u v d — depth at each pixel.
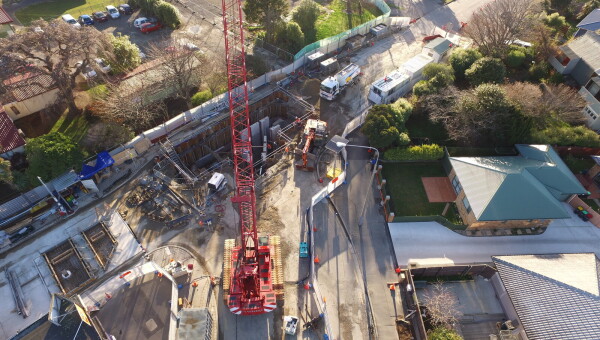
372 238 45.41
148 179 47.59
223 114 56.94
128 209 45.00
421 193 50.59
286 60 68.88
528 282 38.03
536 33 68.12
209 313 35.31
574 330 33.56
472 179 47.62
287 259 41.97
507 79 63.09
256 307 35.38
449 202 49.91
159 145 51.81
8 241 41.19
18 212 43.25
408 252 44.47
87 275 38.81
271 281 37.50
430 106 55.72
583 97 59.50
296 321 35.91
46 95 54.12
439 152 52.75
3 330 35.06
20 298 37.06
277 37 70.25
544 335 34.22
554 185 48.41
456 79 65.31
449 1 92.19
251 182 37.81
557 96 53.69
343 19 82.31
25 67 48.16
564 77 65.31
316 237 44.41
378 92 59.97
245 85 43.53
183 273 39.59
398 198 49.75
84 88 58.12
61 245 41.12
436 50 67.69
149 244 42.06
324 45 70.94
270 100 62.19
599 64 59.56
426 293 41.09
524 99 52.72
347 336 37.00
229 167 52.47
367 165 53.03
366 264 42.91
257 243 37.44
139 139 50.19
